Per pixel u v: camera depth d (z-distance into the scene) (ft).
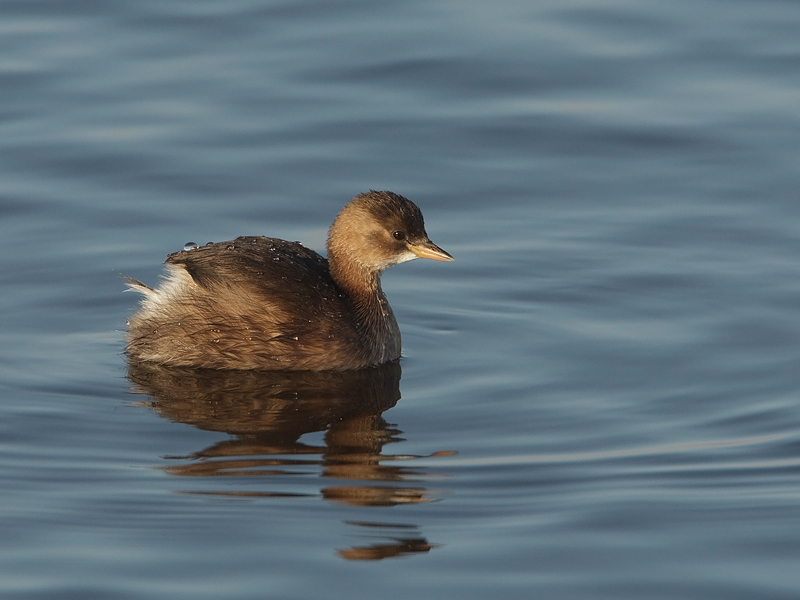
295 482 35.24
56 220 52.19
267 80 61.82
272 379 43.39
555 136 58.75
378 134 58.75
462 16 66.64
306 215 53.52
